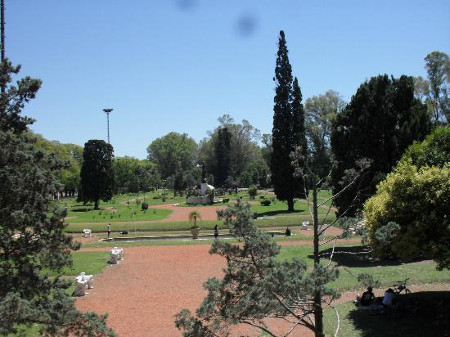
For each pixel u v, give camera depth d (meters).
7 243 10.92
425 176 13.57
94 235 41.31
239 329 14.47
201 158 122.31
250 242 8.59
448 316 13.63
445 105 59.69
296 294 8.21
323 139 73.31
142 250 31.50
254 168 108.50
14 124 11.47
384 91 26.97
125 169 117.25
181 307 17.39
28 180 10.62
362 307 15.45
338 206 26.52
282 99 53.06
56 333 10.14
